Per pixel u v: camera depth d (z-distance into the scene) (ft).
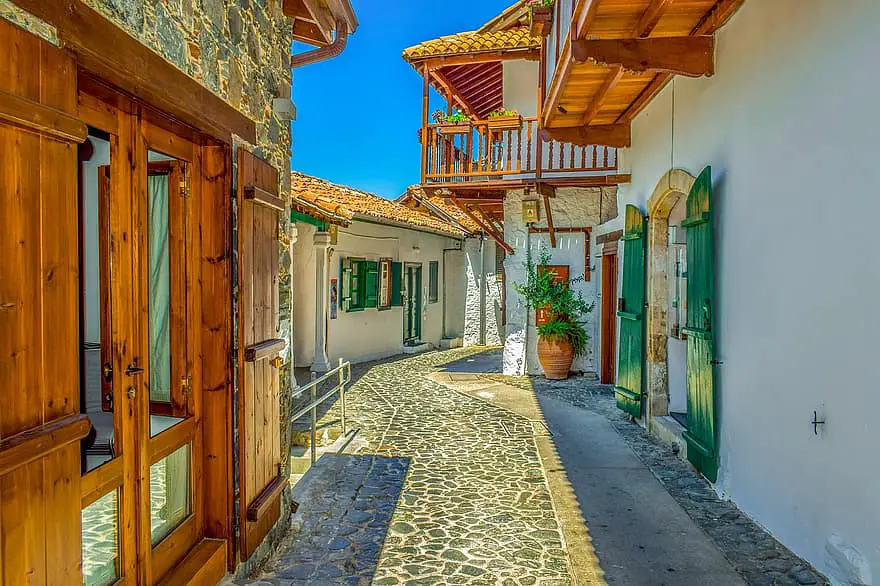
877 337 8.84
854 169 9.38
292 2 13.04
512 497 14.96
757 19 12.67
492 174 29.76
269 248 11.48
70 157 5.82
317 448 19.71
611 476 16.52
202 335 9.94
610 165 31.40
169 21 8.00
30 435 5.23
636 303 22.36
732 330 13.97
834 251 9.93
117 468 7.73
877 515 8.85
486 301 54.39
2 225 4.99
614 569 11.08
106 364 9.97
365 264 39.55
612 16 13.88
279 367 11.98
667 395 21.25
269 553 11.53
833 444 9.97
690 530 12.71
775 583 10.29
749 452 13.15
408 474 16.78
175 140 9.16
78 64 6.06
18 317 5.16
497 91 39.14
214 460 10.04
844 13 9.62
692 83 16.80
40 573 5.38
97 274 10.84
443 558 11.64
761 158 12.53
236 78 10.30
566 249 33.32
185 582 8.71
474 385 31.17
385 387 30.73
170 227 9.84
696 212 15.61
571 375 33.76
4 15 4.94
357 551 11.94
